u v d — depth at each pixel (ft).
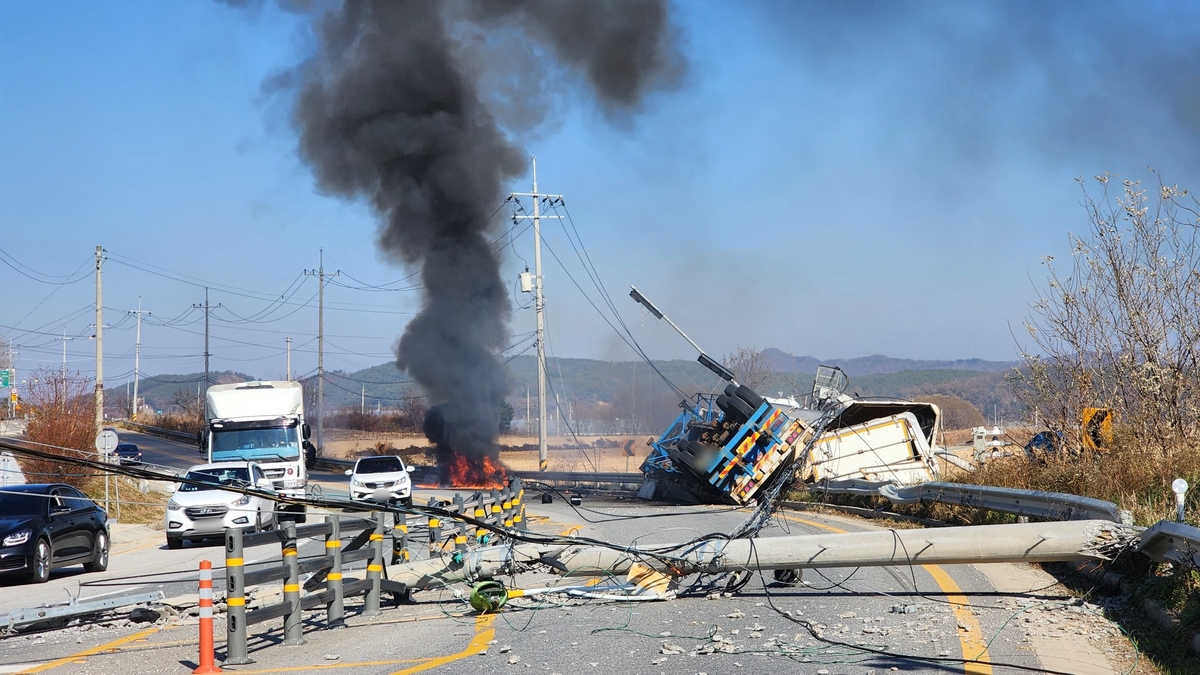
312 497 28.86
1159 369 47.75
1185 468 41.98
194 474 70.85
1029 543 30.50
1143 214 49.47
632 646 25.25
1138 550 29.68
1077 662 22.26
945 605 30.25
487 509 59.57
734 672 21.97
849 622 27.86
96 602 32.50
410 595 34.91
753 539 32.81
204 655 23.79
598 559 33.58
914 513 62.80
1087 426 50.75
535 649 25.25
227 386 88.38
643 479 108.68
